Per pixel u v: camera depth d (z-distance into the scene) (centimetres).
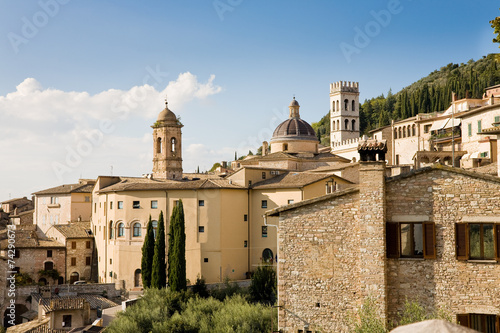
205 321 5975
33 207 16488
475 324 2981
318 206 3331
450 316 2947
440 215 3080
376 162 3175
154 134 12256
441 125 11788
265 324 5422
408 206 3139
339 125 19600
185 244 8906
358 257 3219
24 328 7369
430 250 3067
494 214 2975
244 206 9275
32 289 9056
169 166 12038
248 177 9450
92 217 11444
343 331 3219
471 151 9206
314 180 8644
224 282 8306
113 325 6303
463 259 3008
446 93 18662
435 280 3059
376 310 3097
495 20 3472
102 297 8562
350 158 15075
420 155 9869
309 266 3325
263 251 9125
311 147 12231
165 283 8362
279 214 3416
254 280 7438
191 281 9069
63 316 7206
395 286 3127
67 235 10962
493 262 2953
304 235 3347
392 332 1483
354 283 3222
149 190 9588
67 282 10800
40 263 10575
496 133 4416
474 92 17800
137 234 9706
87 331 6600
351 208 3256
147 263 8644
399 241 3133
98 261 10831
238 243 9131
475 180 3025
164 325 6022
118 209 9956
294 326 3331
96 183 11350
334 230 3288
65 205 13025
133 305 6888
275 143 12250
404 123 13375
